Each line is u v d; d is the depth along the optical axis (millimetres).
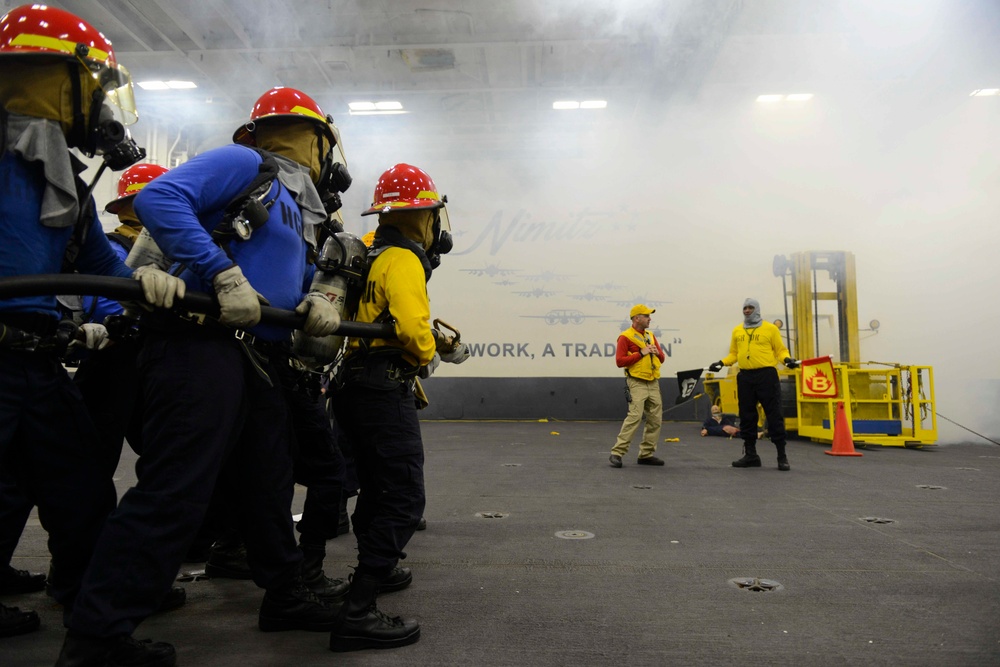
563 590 2424
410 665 1748
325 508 2262
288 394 1972
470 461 6410
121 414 2094
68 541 1766
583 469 5852
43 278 1355
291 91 1961
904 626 2057
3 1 8414
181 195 1519
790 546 3092
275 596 1975
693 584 2502
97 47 1618
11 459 1711
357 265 2088
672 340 12297
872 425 8023
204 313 1534
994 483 5043
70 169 1589
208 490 1571
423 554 2945
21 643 1886
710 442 8445
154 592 1493
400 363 2057
